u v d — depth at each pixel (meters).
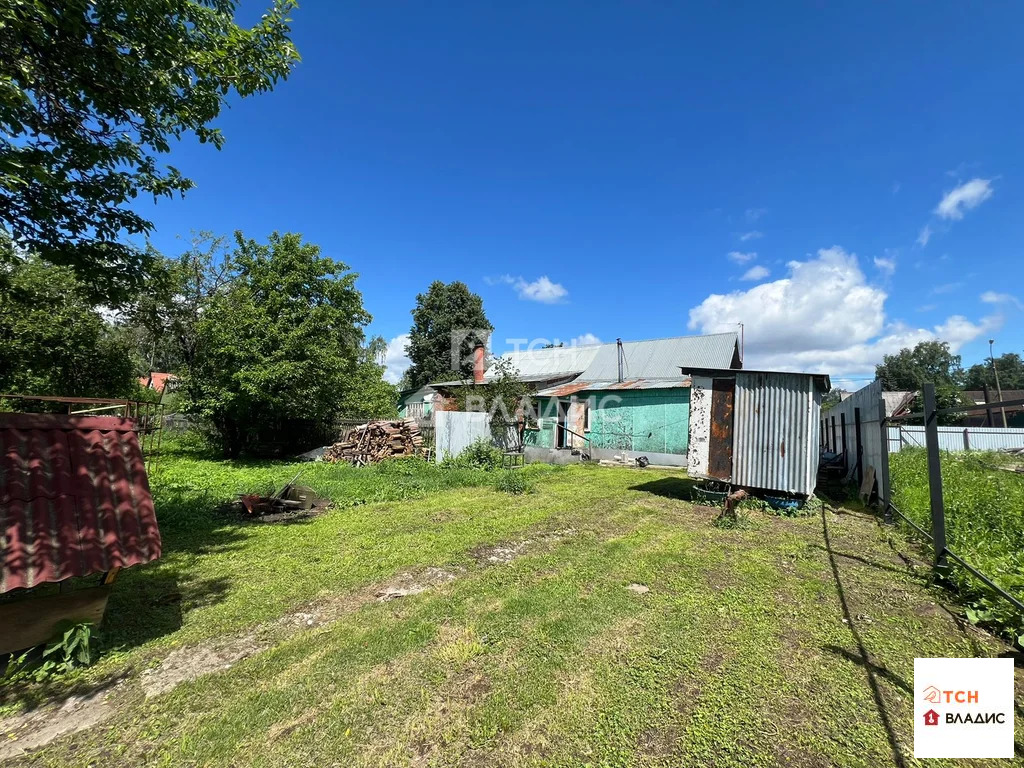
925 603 4.25
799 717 2.68
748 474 8.66
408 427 16.50
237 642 3.67
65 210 4.30
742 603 4.25
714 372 9.13
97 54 3.92
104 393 12.83
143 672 3.24
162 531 6.91
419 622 3.93
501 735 2.56
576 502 9.05
